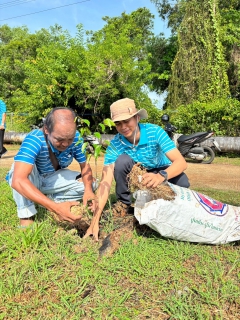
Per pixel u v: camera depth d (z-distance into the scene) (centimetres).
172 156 252
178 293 187
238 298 183
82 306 179
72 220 233
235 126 1042
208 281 195
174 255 223
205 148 820
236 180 568
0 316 170
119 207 290
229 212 239
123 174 273
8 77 2331
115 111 247
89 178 278
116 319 169
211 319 168
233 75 1527
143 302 180
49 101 1175
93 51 1174
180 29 1429
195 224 228
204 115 1062
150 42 1881
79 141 259
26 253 225
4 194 368
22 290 191
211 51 1362
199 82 1371
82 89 1123
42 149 246
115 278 202
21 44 2325
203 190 455
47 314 173
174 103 1442
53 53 1169
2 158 827
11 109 1900
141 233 253
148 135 257
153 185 228
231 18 1542
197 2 1390
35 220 271
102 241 246
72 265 215
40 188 281
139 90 1216
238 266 214
